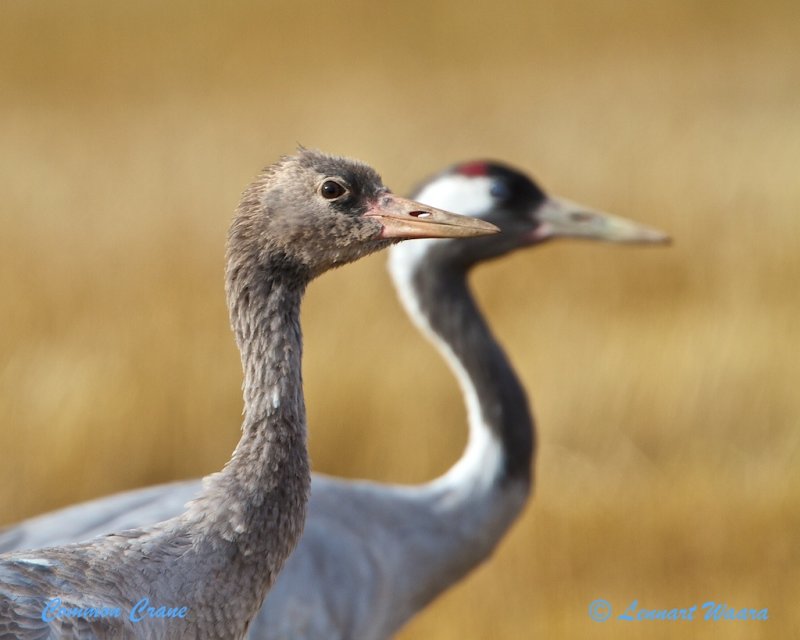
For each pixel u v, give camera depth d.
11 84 33.09
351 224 6.33
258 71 34.62
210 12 43.66
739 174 19.91
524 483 9.16
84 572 5.45
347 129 25.45
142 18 42.75
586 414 13.02
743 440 12.98
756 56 34.38
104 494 12.56
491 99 29.80
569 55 36.34
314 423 12.85
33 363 13.31
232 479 5.94
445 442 12.81
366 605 8.30
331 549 8.25
